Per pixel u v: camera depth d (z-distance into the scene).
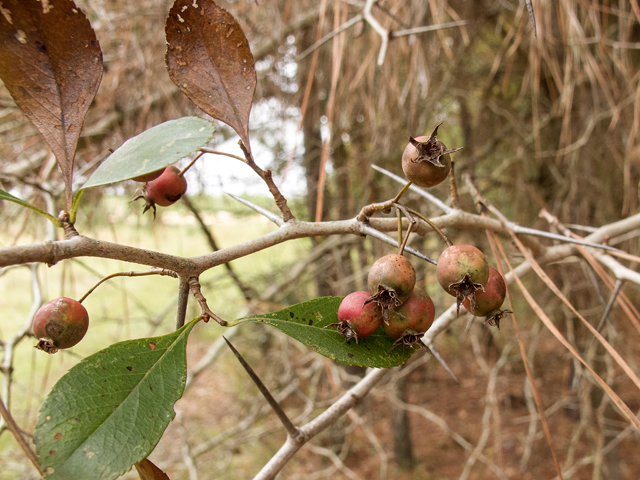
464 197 0.65
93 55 0.11
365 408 0.95
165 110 0.56
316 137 0.73
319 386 0.94
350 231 0.13
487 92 0.69
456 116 0.78
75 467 0.09
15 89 0.11
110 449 0.10
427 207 0.63
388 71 0.52
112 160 0.10
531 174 0.76
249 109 0.12
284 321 0.12
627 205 0.61
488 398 0.57
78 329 0.12
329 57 0.59
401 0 0.45
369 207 0.13
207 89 0.12
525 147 0.70
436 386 1.18
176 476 0.69
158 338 0.11
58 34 0.11
